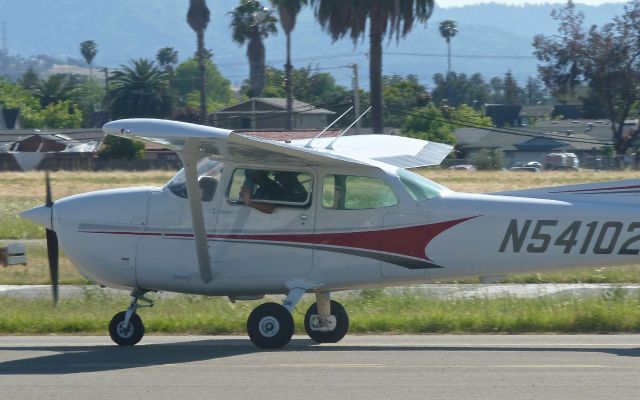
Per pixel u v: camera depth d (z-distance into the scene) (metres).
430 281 37.53
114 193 38.62
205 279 37.53
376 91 130.38
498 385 28.58
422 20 128.88
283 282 37.38
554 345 36.84
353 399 26.78
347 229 36.94
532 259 36.75
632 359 33.16
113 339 38.09
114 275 38.16
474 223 36.72
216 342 38.94
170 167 198.38
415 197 36.94
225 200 37.50
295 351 36.00
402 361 33.03
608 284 57.56
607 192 36.84
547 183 143.25
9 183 153.75
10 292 55.38
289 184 37.28
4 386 29.06
